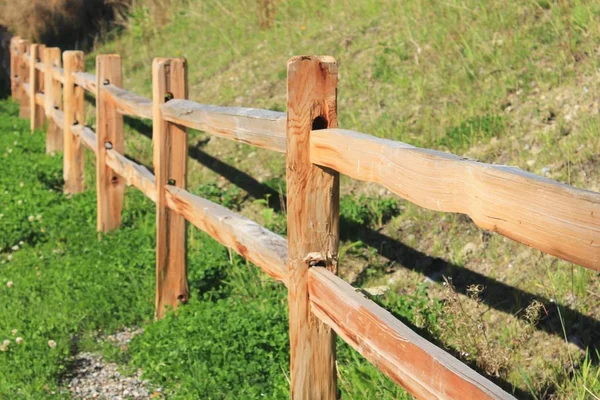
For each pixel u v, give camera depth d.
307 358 3.18
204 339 4.29
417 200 2.37
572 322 3.66
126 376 4.32
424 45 7.14
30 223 6.73
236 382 3.91
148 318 5.01
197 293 5.05
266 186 6.42
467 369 2.18
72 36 15.61
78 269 5.68
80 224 6.78
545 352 3.59
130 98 5.62
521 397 3.36
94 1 15.41
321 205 3.09
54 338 4.71
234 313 4.49
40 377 4.27
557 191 1.80
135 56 12.32
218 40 10.83
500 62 6.22
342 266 4.92
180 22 12.73
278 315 4.39
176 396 3.92
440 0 7.59
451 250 4.67
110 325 4.92
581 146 4.82
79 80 7.41
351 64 7.54
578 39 5.95
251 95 8.22
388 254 4.91
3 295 5.33
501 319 3.90
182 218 4.96
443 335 3.81
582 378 3.28
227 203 6.38
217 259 5.41
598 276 3.82
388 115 6.37
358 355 3.88
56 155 9.28
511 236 1.97
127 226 6.58
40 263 5.90
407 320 4.06
